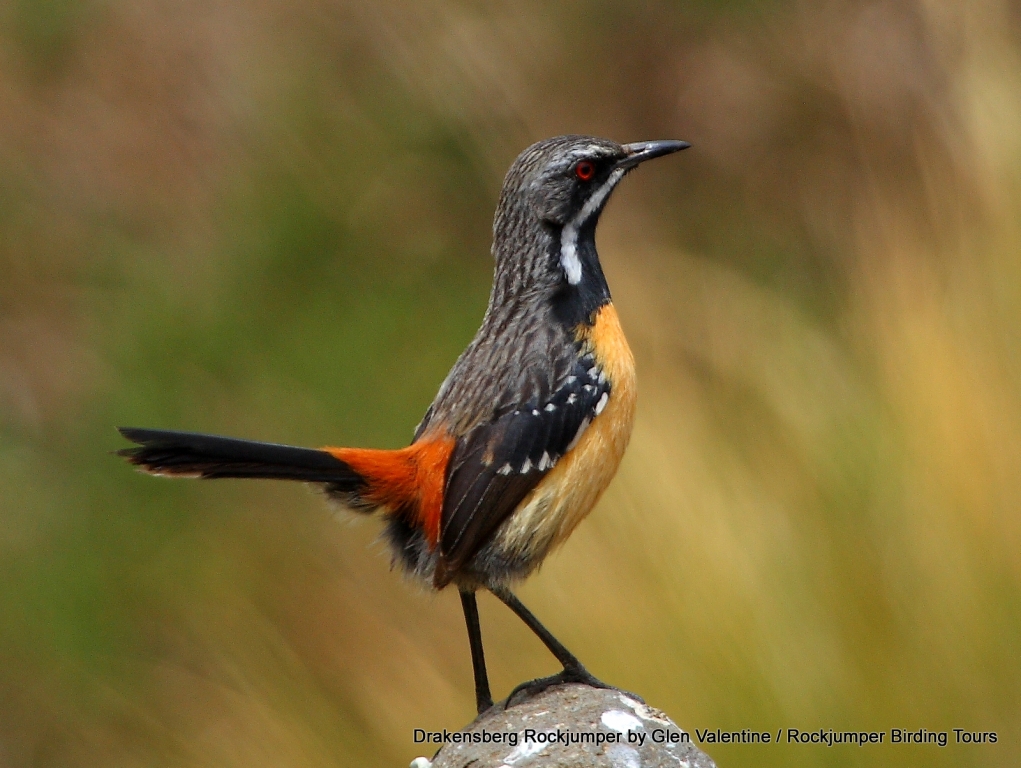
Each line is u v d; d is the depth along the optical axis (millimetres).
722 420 11219
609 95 16906
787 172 15977
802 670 9500
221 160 17641
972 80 12266
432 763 6547
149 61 18312
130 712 12664
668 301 13375
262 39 17969
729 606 9750
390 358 15148
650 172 16359
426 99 16875
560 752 6230
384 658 11398
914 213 12844
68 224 17844
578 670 7242
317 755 10961
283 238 16328
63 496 15086
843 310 12617
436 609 11367
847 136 15805
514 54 16984
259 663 11945
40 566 14133
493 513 7324
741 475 10523
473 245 16234
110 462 14961
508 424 7422
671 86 16828
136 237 17500
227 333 15758
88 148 18219
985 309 10742
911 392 10391
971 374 10305
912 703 9320
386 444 14227
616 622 9984
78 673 13117
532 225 8000
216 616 12641
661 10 17219
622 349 7855
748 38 16891
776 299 13266
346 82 17266
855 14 16344
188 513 13984
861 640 9586
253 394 15102
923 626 9516
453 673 10797
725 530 10109
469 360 7762
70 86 18688
